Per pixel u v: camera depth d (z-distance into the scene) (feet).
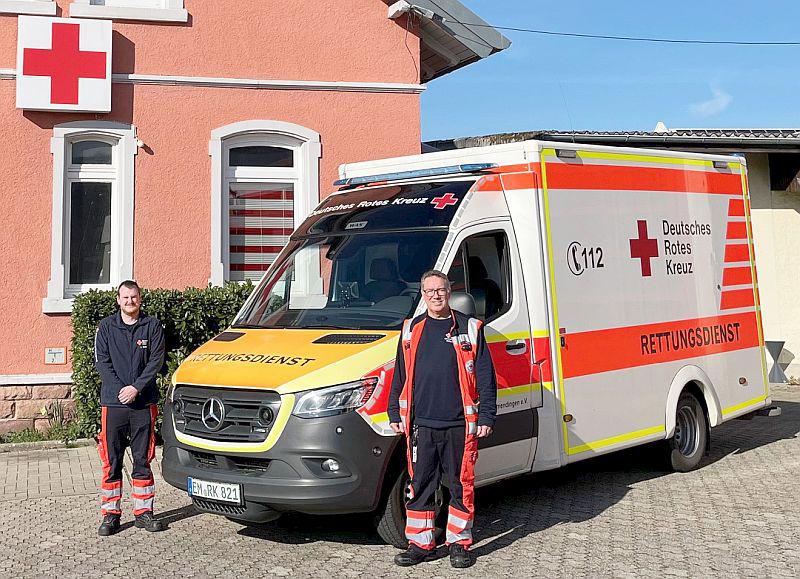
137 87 35.81
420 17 38.58
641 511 23.31
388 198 23.98
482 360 18.83
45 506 24.67
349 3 38.27
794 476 27.43
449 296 18.92
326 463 18.58
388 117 38.55
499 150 23.86
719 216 29.76
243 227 37.47
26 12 34.71
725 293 29.58
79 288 35.35
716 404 28.63
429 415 18.58
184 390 20.57
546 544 20.38
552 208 23.58
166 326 32.07
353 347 19.71
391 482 19.53
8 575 18.78
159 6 36.83
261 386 19.01
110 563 19.45
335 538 21.12
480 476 21.17
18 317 34.24
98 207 35.88
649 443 27.61
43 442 32.68
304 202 37.63
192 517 23.24
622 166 26.05
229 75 36.86
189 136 36.27
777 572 18.28
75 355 32.48
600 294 24.64
